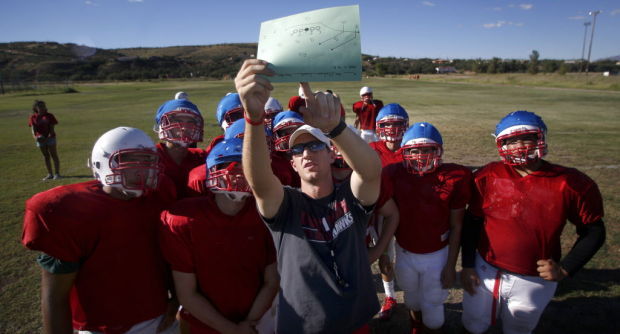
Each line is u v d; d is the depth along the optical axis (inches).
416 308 130.0
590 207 97.7
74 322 86.0
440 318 123.7
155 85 2484.0
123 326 85.6
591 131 530.6
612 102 960.3
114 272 83.0
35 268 179.2
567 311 145.1
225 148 86.3
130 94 1601.9
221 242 86.9
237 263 89.0
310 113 74.1
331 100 73.0
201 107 964.0
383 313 147.8
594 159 364.8
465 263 115.3
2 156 432.5
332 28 62.4
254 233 89.4
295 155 82.4
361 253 84.8
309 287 80.3
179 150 129.6
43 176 345.1
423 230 118.4
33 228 75.4
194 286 89.4
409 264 122.6
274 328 102.7
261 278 94.2
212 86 2132.1
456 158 385.1
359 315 83.0
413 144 114.5
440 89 1653.5
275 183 78.0
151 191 89.6
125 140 80.0
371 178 80.6
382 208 114.3
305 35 63.2
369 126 360.8
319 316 79.7
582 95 1205.7
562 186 98.7
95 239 80.6
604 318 140.7
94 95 1614.2
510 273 106.5
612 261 178.7
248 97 63.8
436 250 120.5
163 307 91.9
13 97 1585.9
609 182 290.0
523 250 103.4
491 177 108.1
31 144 510.6
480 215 112.2
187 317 95.8
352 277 81.6
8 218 238.7
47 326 78.6
